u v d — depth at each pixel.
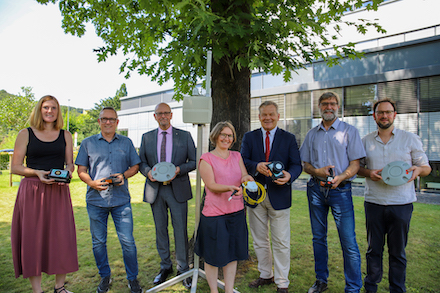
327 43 3.76
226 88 3.24
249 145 2.81
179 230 2.84
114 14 4.02
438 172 8.38
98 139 2.66
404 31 9.52
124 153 2.71
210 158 2.28
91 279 2.88
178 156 2.92
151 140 2.97
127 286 2.73
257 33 2.55
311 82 11.00
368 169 2.55
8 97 23.70
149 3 2.47
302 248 3.74
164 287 2.58
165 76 4.74
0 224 4.91
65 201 2.41
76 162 2.59
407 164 2.32
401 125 9.05
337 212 2.52
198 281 2.82
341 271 3.03
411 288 2.64
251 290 2.64
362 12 10.24
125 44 4.84
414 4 9.35
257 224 2.70
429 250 3.61
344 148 2.57
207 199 2.25
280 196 2.57
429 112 8.53
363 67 9.91
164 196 2.83
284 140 2.71
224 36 2.54
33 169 2.27
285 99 11.83
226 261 2.16
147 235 4.30
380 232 2.49
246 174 2.40
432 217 5.28
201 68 3.51
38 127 2.36
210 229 2.19
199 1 2.16
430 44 8.66
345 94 10.25
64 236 2.38
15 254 2.29
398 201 2.38
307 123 11.21
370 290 2.53
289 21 2.55
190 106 2.48
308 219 5.24
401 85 9.05
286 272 2.56
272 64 2.92
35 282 2.36
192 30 2.55
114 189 2.60
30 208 2.28
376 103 2.56
